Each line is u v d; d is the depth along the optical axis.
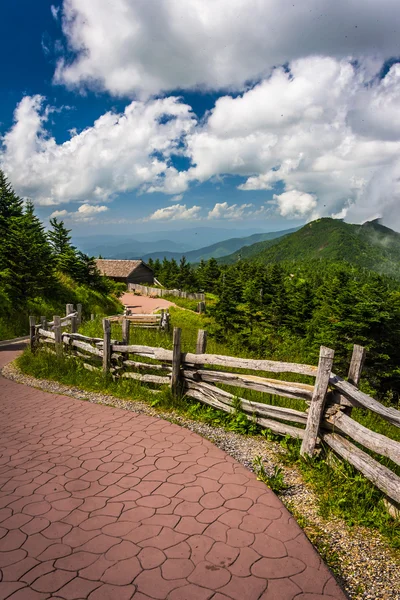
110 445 4.94
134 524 3.29
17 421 6.04
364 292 13.27
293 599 2.50
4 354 13.38
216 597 2.51
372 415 6.28
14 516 3.43
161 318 16.81
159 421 5.80
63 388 8.09
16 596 2.53
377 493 3.71
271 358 12.84
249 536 3.12
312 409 4.35
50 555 2.93
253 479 4.04
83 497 3.72
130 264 65.38
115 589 2.58
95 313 26.50
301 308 26.70
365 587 2.68
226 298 17.41
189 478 4.05
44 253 23.38
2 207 24.80
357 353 4.25
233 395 5.65
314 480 4.01
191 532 3.18
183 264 75.31
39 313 21.12
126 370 7.73
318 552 2.99
